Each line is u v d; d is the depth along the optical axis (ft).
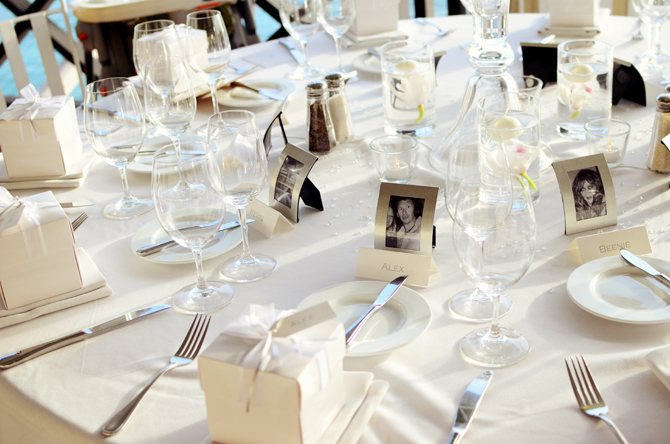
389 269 3.67
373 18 8.05
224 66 6.20
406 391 2.77
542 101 6.23
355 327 3.10
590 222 3.94
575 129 5.31
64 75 14.33
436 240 4.08
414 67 5.44
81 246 4.35
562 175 3.90
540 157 4.71
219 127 3.62
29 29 13.80
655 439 2.39
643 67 6.23
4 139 5.02
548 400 2.62
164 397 2.85
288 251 4.09
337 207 4.65
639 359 2.76
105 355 3.18
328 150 5.54
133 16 10.99
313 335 2.43
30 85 5.31
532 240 2.72
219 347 2.33
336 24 6.98
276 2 14.48
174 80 5.10
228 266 3.93
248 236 4.33
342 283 3.54
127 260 4.14
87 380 3.01
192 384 2.92
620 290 3.25
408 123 5.65
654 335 2.98
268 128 5.30
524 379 2.76
